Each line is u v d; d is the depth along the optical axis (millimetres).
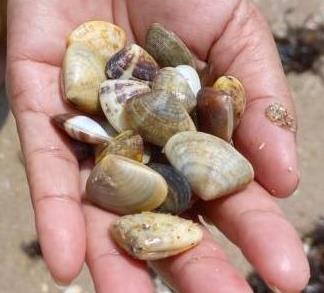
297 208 465
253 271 440
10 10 364
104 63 351
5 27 473
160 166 308
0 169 478
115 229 282
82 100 331
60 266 276
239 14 350
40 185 300
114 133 331
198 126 329
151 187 295
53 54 352
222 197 302
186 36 357
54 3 362
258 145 317
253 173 305
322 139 491
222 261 278
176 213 302
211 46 354
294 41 524
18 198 469
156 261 285
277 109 322
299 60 517
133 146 314
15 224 459
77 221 286
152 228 279
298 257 274
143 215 285
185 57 349
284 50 520
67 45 353
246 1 354
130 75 344
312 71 514
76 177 310
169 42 348
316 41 523
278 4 542
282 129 317
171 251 277
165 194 297
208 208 306
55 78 343
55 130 322
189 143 311
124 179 295
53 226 282
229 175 299
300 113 500
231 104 315
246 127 323
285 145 313
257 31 349
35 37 352
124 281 273
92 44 353
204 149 306
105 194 297
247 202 298
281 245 276
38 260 446
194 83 335
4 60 487
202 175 300
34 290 439
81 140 318
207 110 318
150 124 320
